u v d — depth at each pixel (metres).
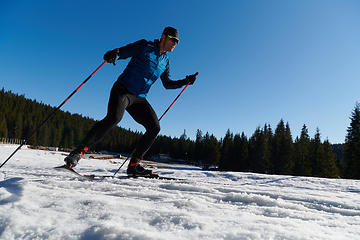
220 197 1.37
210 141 61.53
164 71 2.60
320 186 2.19
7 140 64.38
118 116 2.00
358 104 27.66
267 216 0.99
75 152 1.85
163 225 0.77
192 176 3.34
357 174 26.05
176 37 2.20
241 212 0.97
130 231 0.68
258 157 39.56
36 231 0.72
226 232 0.69
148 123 2.27
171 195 1.28
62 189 1.37
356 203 1.28
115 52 2.00
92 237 0.68
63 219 0.82
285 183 2.38
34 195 1.15
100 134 1.94
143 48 2.12
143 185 1.73
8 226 0.74
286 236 0.68
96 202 1.03
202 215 0.91
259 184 2.28
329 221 0.91
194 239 0.65
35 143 70.25
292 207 1.18
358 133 26.89
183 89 2.82
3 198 1.03
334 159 35.09
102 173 3.08
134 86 2.13
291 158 38.47
